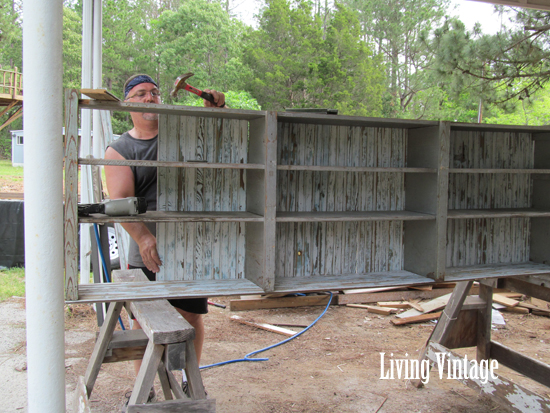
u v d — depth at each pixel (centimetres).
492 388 269
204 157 269
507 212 305
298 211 296
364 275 301
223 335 461
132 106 217
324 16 3797
